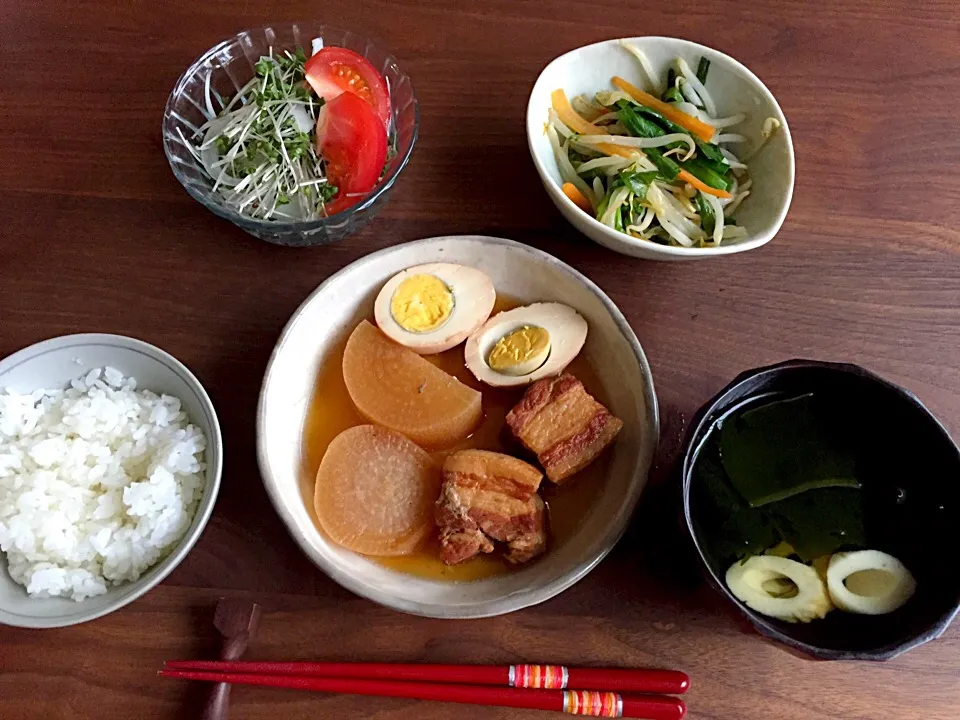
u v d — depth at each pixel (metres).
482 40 0.46
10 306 0.40
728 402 0.34
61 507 0.35
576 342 0.39
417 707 0.34
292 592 0.36
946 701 0.34
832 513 0.33
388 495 0.37
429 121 0.44
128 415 0.37
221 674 0.34
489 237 0.39
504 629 0.35
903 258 0.42
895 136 0.45
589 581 0.36
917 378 0.40
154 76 0.45
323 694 0.34
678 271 0.42
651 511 0.37
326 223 0.39
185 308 0.40
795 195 0.43
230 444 0.38
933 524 0.32
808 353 0.40
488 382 0.39
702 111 0.43
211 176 0.42
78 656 0.35
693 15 0.47
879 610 0.31
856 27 0.47
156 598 0.35
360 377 0.39
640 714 0.34
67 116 0.44
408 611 0.32
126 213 0.42
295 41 0.44
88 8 0.46
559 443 0.37
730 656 0.35
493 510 0.35
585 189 0.43
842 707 0.34
